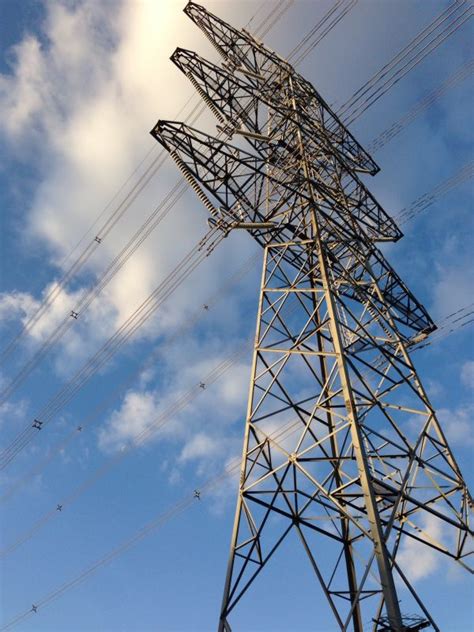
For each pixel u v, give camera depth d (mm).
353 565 14719
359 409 16844
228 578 13094
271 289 18984
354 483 14633
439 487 15539
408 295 22734
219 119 24094
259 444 15539
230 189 20844
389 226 25594
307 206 21094
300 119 24891
